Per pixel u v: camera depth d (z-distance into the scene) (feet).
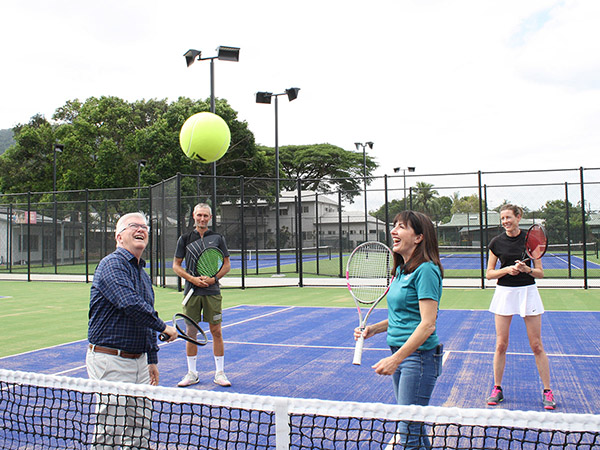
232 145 133.08
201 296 17.56
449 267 75.05
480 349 22.82
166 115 120.16
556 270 66.59
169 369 20.01
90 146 124.77
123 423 10.16
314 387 17.19
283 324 30.07
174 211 48.42
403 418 7.38
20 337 26.73
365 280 12.30
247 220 99.35
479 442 11.75
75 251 84.84
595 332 26.27
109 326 10.16
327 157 186.70
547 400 14.85
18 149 135.13
